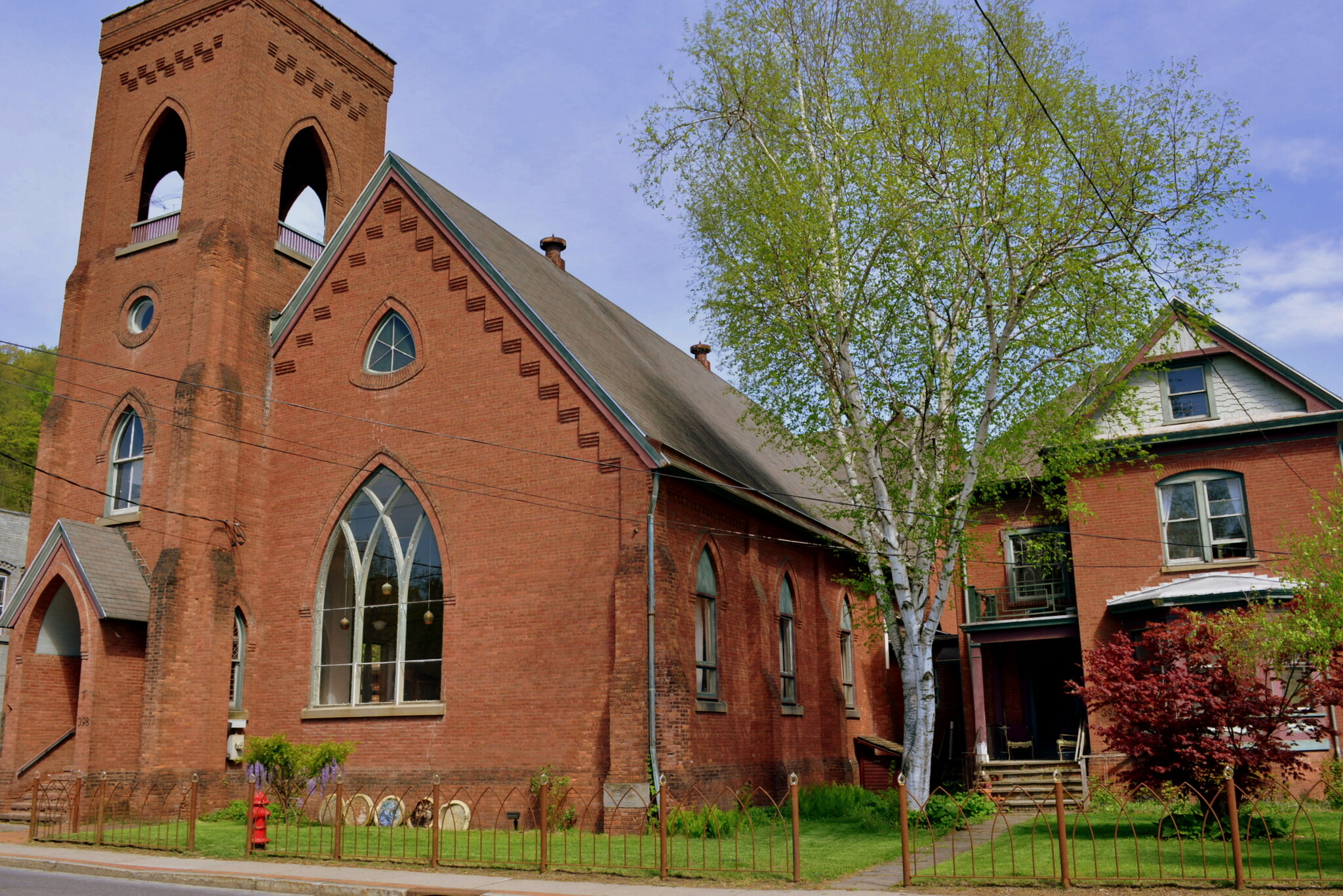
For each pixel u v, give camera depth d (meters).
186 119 27.44
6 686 23.66
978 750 26.92
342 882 14.27
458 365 23.59
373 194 25.47
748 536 25.59
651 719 19.67
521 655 21.52
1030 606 29.12
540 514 21.97
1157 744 16.72
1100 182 19.75
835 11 22.22
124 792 22.22
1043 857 15.59
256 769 21.86
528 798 20.73
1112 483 27.03
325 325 25.61
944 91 20.50
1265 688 16.77
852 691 32.12
